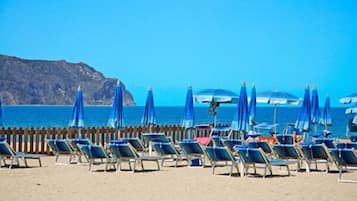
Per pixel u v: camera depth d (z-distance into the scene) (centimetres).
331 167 1811
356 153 1423
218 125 2936
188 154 1759
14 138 2081
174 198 1137
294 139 2184
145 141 2309
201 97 2456
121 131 2359
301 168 1766
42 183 1337
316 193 1237
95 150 1603
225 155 1537
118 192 1208
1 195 1145
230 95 2453
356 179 1495
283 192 1243
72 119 2141
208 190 1253
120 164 1638
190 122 2275
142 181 1395
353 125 2767
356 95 2609
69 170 1625
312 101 2555
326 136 2598
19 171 1587
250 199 1141
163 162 1844
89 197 1135
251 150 1491
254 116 2353
